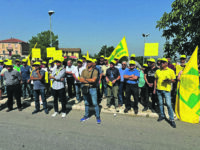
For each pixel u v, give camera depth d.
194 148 3.28
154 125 4.46
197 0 5.03
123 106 6.00
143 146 3.35
